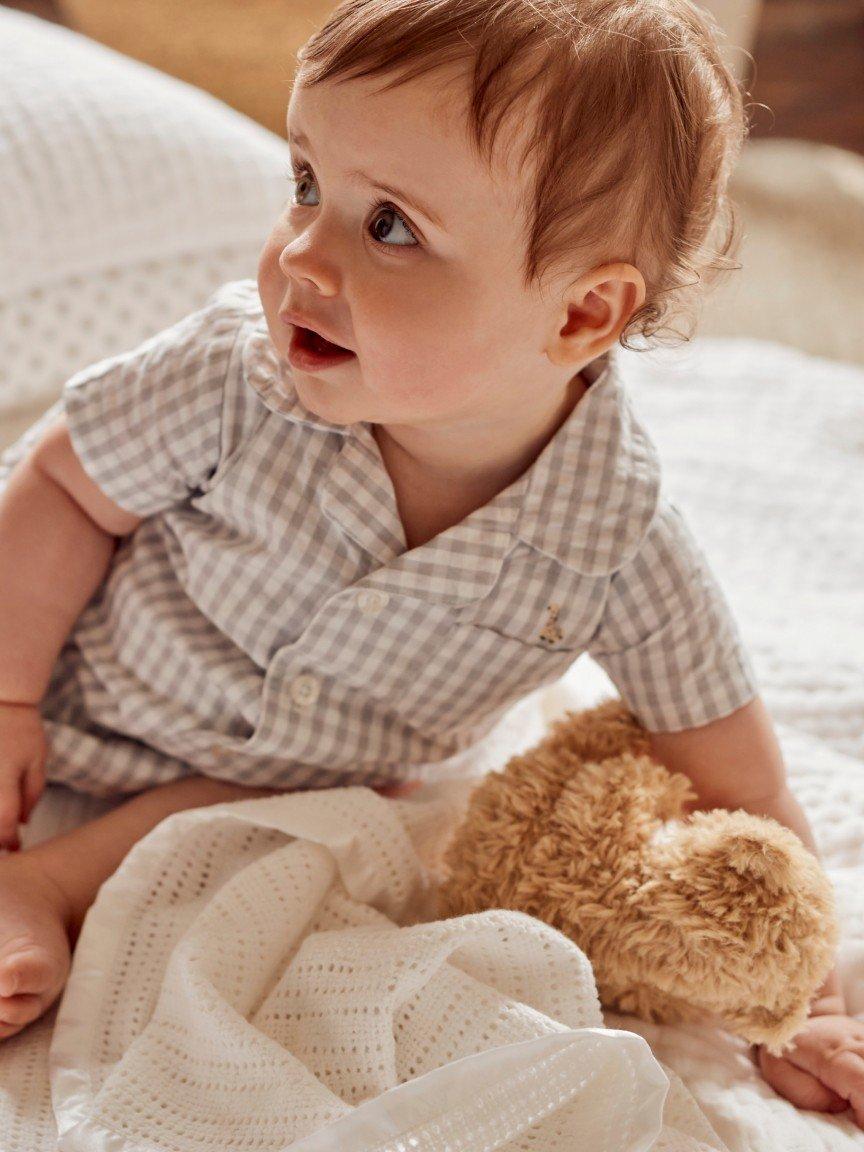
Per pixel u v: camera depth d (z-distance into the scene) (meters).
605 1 0.74
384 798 0.87
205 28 1.74
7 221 1.19
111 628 0.95
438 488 0.85
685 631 0.86
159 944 0.81
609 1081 0.65
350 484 0.83
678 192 0.78
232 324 0.88
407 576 0.83
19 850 0.88
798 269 2.23
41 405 1.25
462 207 0.71
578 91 0.71
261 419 0.85
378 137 0.69
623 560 0.84
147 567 0.94
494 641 0.86
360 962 0.74
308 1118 0.66
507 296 0.74
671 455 1.41
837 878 0.89
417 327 0.72
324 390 0.77
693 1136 0.71
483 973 0.76
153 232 1.26
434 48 0.69
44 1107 0.72
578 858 0.78
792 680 1.09
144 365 0.89
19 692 0.90
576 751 0.87
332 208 0.72
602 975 0.78
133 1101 0.71
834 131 2.99
